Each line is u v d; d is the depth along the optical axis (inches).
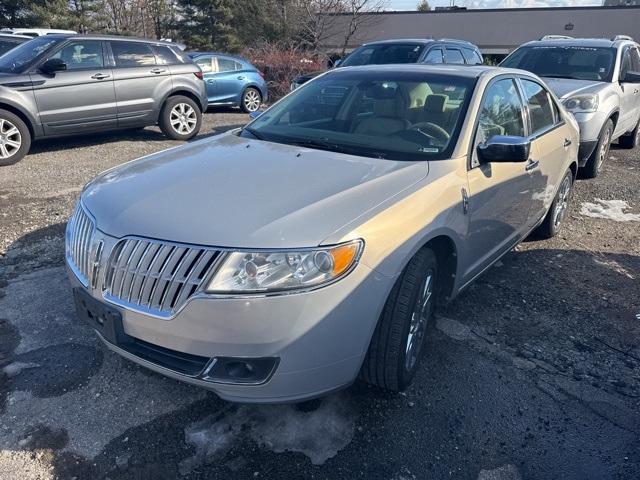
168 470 99.2
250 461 101.7
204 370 96.1
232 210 102.0
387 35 1325.0
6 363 127.1
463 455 105.4
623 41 351.3
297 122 156.3
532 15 1258.0
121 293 100.7
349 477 99.2
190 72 385.7
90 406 114.5
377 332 108.7
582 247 210.4
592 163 300.8
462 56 423.5
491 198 141.2
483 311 158.6
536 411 118.3
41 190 254.4
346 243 97.7
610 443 110.2
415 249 109.2
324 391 102.0
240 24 1323.8
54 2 1124.5
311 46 984.9
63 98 320.8
